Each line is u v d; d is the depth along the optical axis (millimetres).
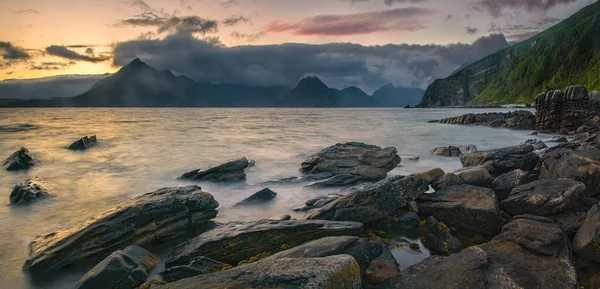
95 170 29078
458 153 34188
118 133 57812
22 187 20484
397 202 14539
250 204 18547
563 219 12188
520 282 8148
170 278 10477
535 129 63531
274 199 19578
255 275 6926
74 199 20609
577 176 15078
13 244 13781
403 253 11672
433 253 11703
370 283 9188
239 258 11664
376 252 10227
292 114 174500
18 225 16062
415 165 29406
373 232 13445
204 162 32375
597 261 9258
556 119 59438
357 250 9812
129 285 10047
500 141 47906
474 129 68250
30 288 10734
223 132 61000
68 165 31109
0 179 25828
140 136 53000
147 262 11359
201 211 14586
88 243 12117
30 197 19781
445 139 50469
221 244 11680
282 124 86688
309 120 109312
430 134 58188
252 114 172500
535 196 13086
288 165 30719
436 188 16688
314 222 12664
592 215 10531
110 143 44750
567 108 58000
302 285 6352
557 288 7977
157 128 69625
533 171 18062
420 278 8703
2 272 11516
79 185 24062
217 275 7461
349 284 6754
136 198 14531
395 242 12484
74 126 73938
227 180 24703
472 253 9406
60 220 16875
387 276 9242
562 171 15953
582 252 9477
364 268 9547
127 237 12758
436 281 8453
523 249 9539
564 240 9727
